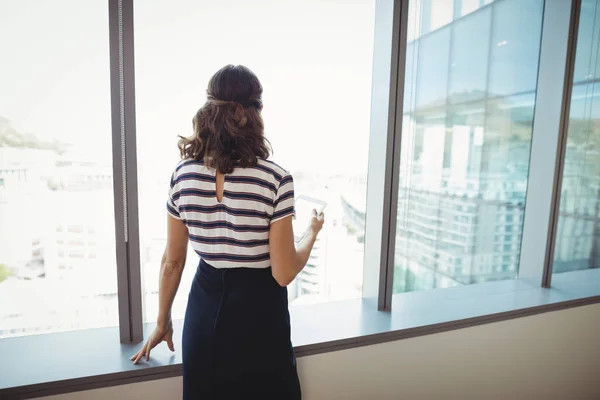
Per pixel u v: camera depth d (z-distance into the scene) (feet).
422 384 4.53
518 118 5.79
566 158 6.26
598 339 5.71
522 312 5.01
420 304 5.00
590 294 5.56
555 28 5.52
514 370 5.13
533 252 6.00
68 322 3.75
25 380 3.08
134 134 3.37
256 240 2.64
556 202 5.68
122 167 3.39
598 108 6.35
